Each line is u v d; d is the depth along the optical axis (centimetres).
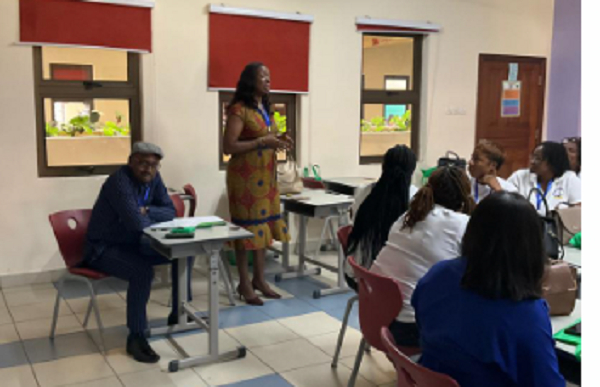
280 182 451
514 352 145
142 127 473
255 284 427
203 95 490
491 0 612
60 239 329
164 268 439
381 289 228
